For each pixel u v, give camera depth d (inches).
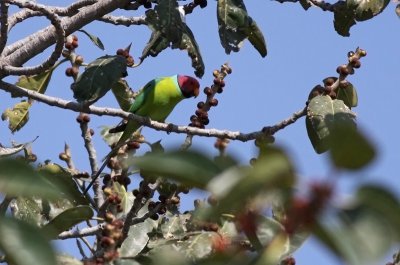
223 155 146.1
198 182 145.3
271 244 147.4
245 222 150.3
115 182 472.1
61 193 155.6
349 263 128.7
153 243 426.9
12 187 137.0
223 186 138.0
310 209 138.0
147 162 144.3
